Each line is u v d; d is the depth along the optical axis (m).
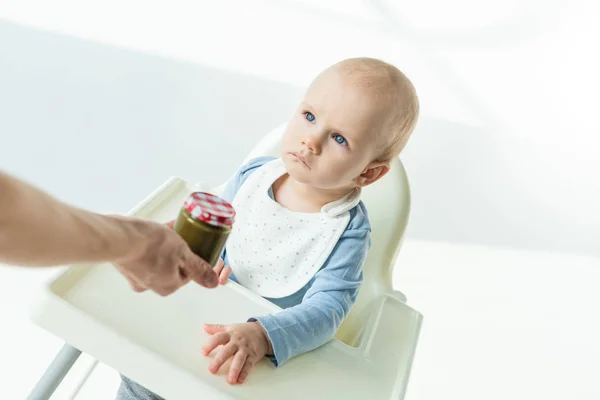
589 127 2.39
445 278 1.90
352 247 0.84
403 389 0.66
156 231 0.41
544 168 2.35
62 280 0.58
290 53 2.06
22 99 1.56
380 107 0.78
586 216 2.23
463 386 1.57
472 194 2.18
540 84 2.37
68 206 0.33
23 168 1.42
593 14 2.34
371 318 0.81
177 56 1.90
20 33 1.72
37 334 1.19
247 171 0.96
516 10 2.32
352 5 2.20
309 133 0.78
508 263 2.04
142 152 1.62
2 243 0.28
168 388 0.53
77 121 1.59
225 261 0.90
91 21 1.86
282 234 0.87
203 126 1.78
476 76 2.33
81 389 1.17
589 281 2.08
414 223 2.05
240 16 2.10
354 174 0.81
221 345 0.58
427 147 2.27
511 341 1.76
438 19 2.28
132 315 0.58
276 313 0.67
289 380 0.61
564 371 1.72
